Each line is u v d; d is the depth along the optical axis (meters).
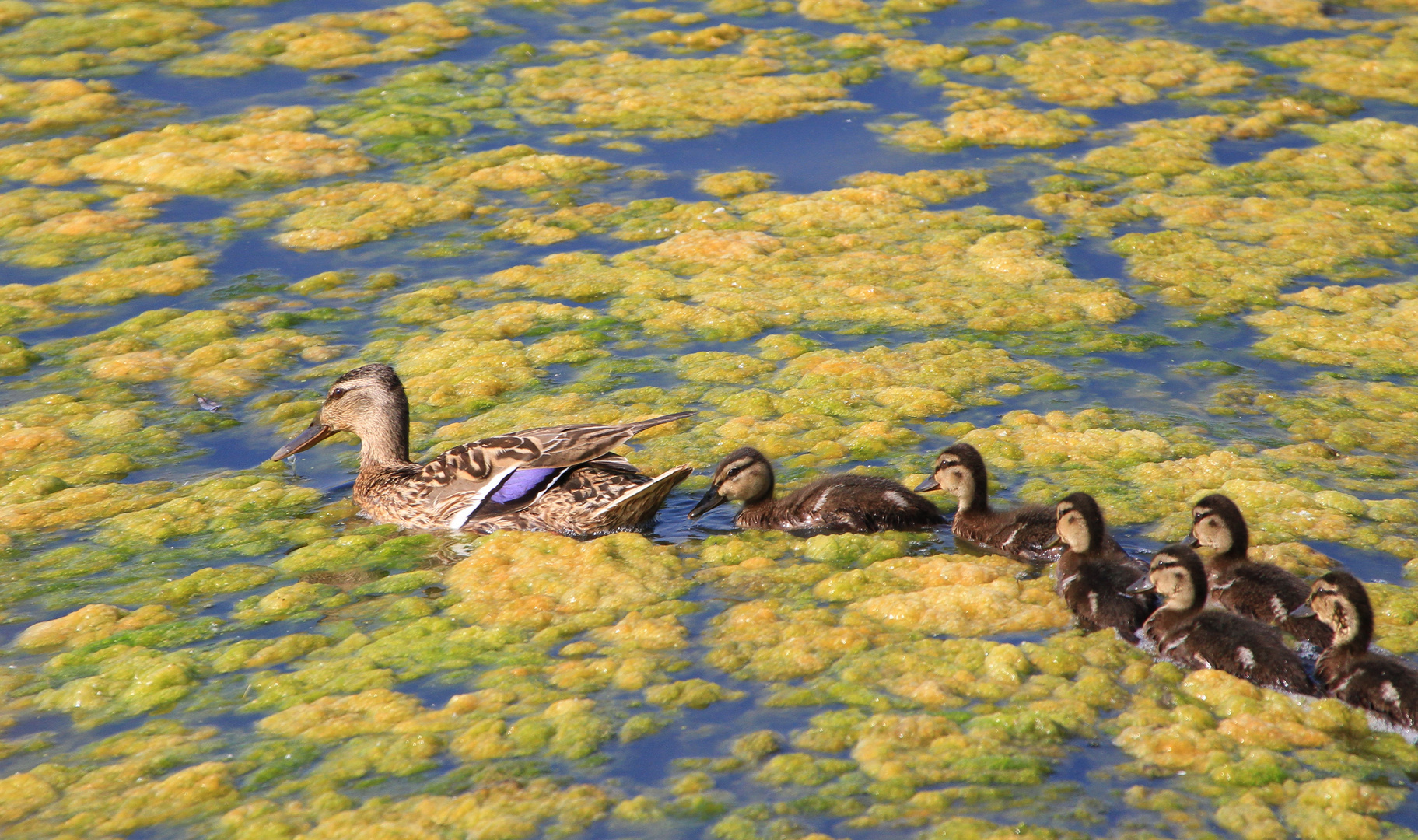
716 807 7.88
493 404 15.13
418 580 11.30
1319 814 7.59
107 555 11.88
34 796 8.35
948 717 8.75
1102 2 31.03
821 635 9.94
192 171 22.22
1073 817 7.63
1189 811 7.66
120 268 19.02
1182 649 9.48
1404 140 22.88
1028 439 13.73
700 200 21.25
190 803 8.17
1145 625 9.88
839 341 16.58
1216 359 15.76
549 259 19.30
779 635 10.02
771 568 11.38
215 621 10.65
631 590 10.95
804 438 14.06
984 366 15.69
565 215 20.80
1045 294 17.72
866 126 24.09
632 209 20.97
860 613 10.34
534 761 8.44
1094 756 8.28
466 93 25.73
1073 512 10.41
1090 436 13.72
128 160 22.59
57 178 22.09
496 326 17.17
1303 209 20.36
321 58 27.61
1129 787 7.93
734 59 27.30
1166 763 8.17
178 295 18.30
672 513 12.70
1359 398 14.57
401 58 27.64
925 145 23.09
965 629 10.05
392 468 12.84
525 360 16.25
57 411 15.02
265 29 29.28
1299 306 17.17
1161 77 26.17
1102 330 16.64
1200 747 8.29
